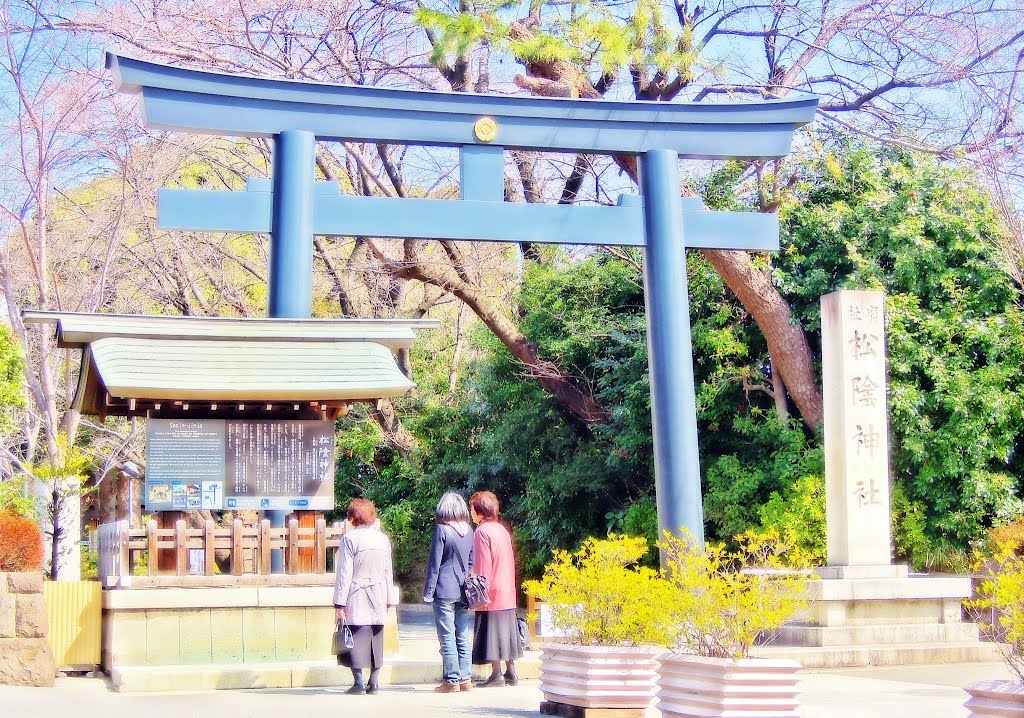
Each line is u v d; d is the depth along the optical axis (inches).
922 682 439.2
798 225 766.5
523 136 573.6
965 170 752.3
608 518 834.2
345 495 1083.9
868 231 747.4
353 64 881.5
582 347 865.5
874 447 549.0
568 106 580.1
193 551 461.1
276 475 477.1
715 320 784.9
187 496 466.6
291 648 438.6
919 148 773.9
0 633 403.9
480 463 953.5
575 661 325.4
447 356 1168.2
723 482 757.9
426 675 425.4
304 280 526.9
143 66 522.0
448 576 387.9
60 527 606.5
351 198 544.1
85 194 894.4
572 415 914.7
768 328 740.0
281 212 531.5
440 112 563.5
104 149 805.9
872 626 522.6
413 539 1019.9
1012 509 665.0
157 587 429.4
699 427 815.7
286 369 468.4
